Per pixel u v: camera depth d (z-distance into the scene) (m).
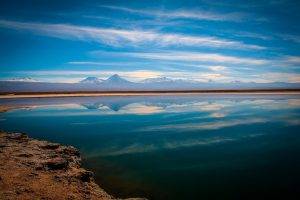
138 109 42.31
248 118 32.19
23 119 32.53
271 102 53.12
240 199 11.41
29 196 9.51
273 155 17.64
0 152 14.60
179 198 11.42
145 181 13.20
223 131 24.94
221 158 17.05
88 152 18.14
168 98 68.31
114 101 58.59
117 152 18.19
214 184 12.96
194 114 35.94
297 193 11.96
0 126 28.02
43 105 48.47
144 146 19.81
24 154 14.27
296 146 19.77
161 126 27.61
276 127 26.66
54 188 10.49
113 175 13.87
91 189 11.30
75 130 25.89
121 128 26.78
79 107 45.47
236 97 70.56
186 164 15.79
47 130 25.91
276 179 13.59
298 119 31.19
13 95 82.44
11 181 10.64
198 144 20.39
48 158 13.98
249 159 16.81
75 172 12.48
